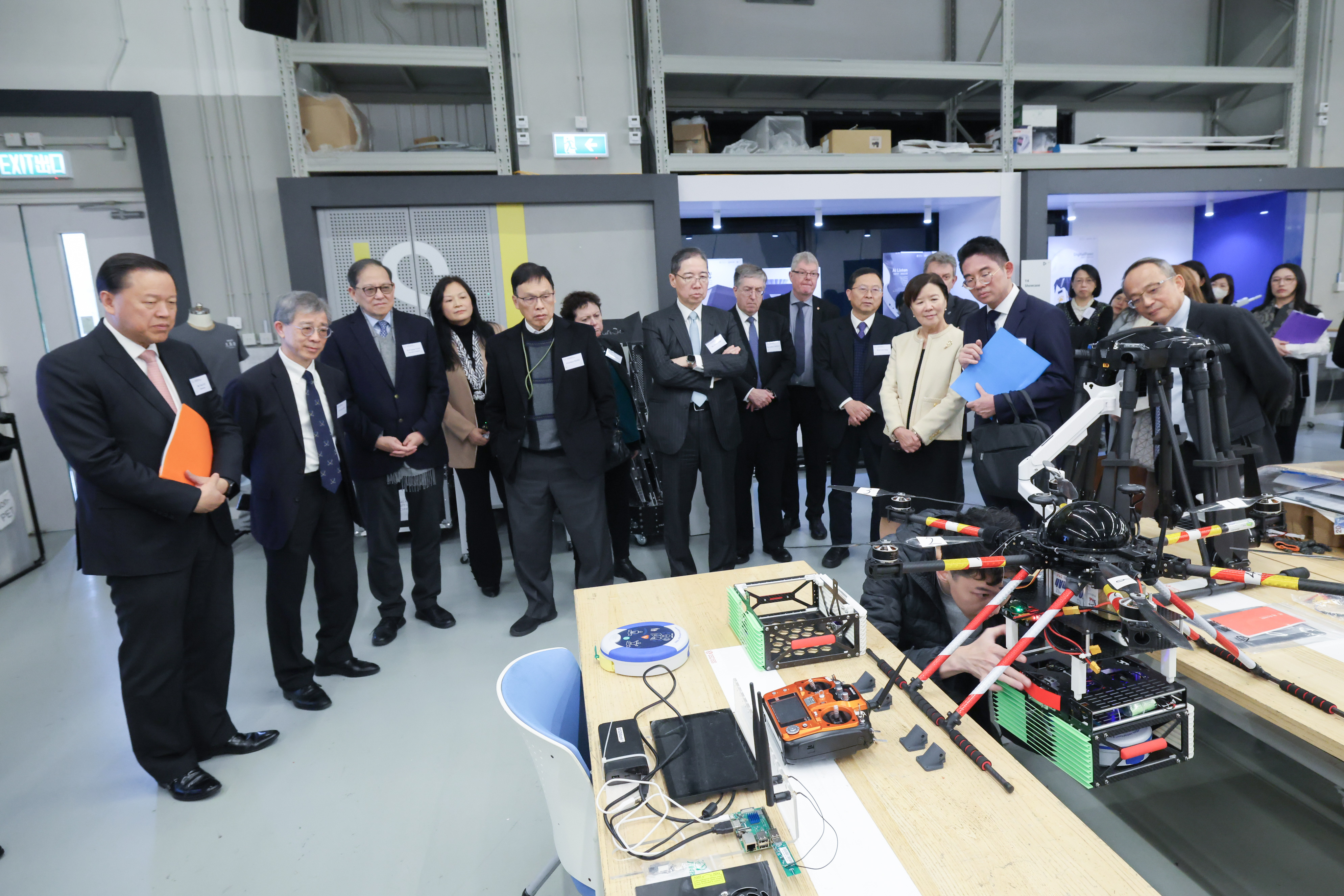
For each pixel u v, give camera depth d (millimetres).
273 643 2354
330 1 4328
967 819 882
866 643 1345
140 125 4055
